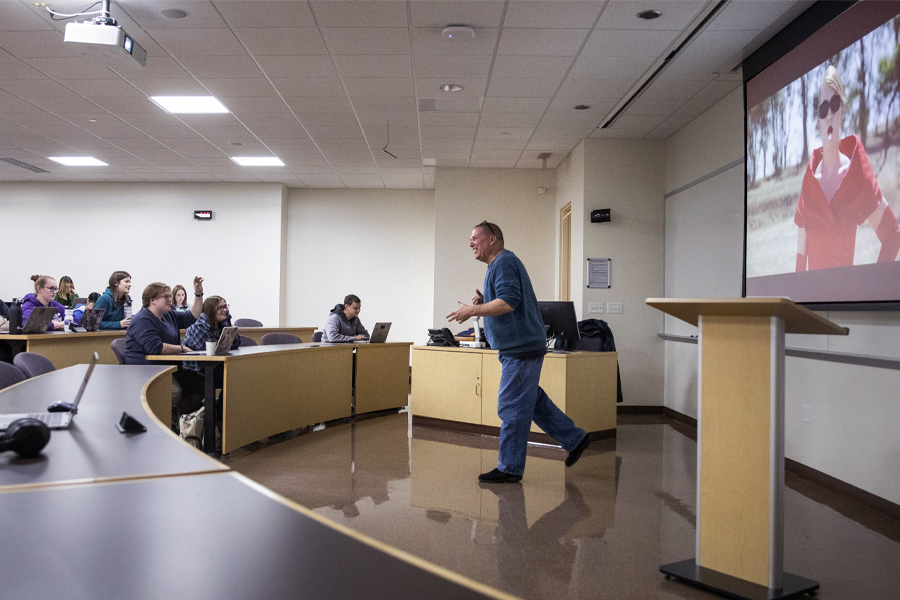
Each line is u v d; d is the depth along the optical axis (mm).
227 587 708
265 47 4457
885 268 3164
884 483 3242
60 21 4098
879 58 3205
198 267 9461
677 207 6375
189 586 713
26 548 834
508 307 3400
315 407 5340
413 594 686
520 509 3188
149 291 4387
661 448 4824
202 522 933
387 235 9805
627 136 6645
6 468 1234
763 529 2123
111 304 6812
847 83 3461
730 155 5250
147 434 1565
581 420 4930
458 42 4352
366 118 6129
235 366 4227
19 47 4504
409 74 4953
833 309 3588
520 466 3678
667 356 6590
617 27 4109
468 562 2471
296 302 9727
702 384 2275
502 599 679
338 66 4797
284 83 5176
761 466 2117
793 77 4008
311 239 9789
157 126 6488
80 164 8273
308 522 935
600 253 6723
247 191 9477
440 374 5516
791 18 3973
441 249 8031
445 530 2846
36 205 9477
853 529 2967
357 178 9023
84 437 1524
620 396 5703
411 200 9836
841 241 3520
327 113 5980
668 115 5887
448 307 8008
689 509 3225
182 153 7645
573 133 6562
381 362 6250
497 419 5137
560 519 3031
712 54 4523
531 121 6156
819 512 3248
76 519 946
